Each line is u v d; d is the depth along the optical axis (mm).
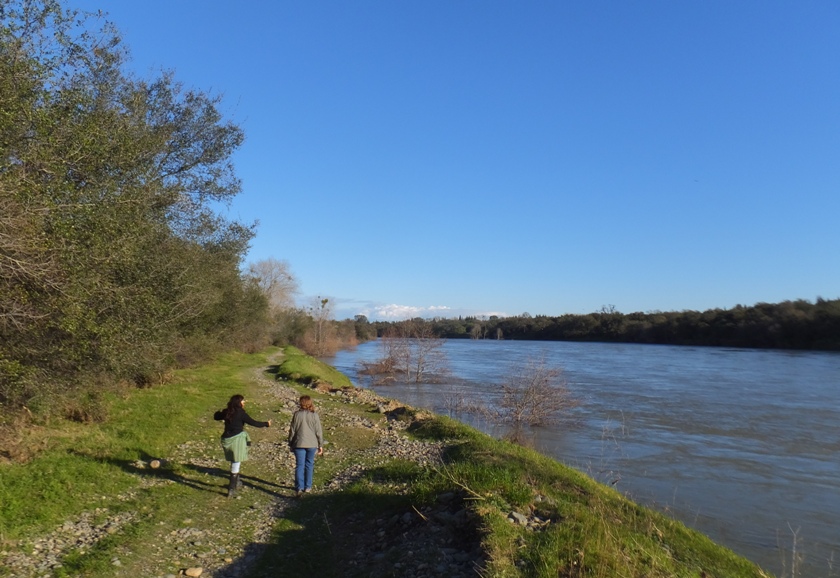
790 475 16094
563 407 23922
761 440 20688
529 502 7258
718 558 8023
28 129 7980
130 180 10797
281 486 9633
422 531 6785
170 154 16922
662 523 9055
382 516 7754
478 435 14062
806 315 76688
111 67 12609
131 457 10398
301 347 75312
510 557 5609
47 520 6961
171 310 14141
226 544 6883
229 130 18359
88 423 12758
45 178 8156
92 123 9039
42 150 7793
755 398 31016
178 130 17188
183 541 6848
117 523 7176
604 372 45656
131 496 8312
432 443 13664
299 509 8383
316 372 34875
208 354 27766
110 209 9258
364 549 6789
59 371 9875
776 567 10047
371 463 11320
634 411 26719
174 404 16938
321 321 79750
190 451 11680
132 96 13086
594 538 5977
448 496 7562
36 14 8641
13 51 7746
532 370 31359
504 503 7074
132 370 13336
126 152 10281
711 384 37375
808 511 13148
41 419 11344
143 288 11328
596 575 5203
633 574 5363
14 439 9727
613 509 8594
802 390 34312
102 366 10570
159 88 17141
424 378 41812
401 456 12039
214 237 22047
